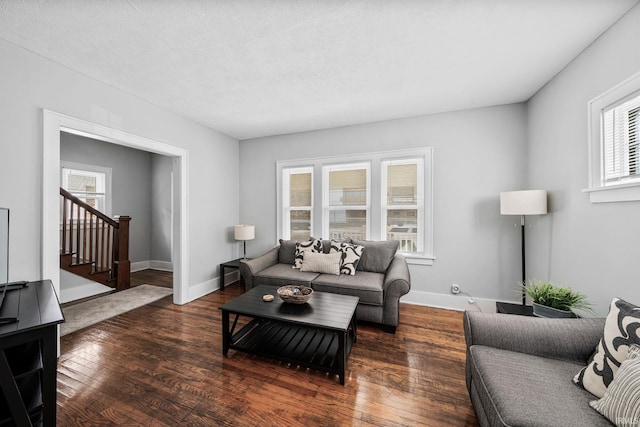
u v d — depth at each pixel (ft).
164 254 17.07
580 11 4.94
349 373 6.02
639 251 4.79
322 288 8.93
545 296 5.94
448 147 10.04
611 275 5.42
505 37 5.73
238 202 13.97
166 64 6.80
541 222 8.09
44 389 4.06
